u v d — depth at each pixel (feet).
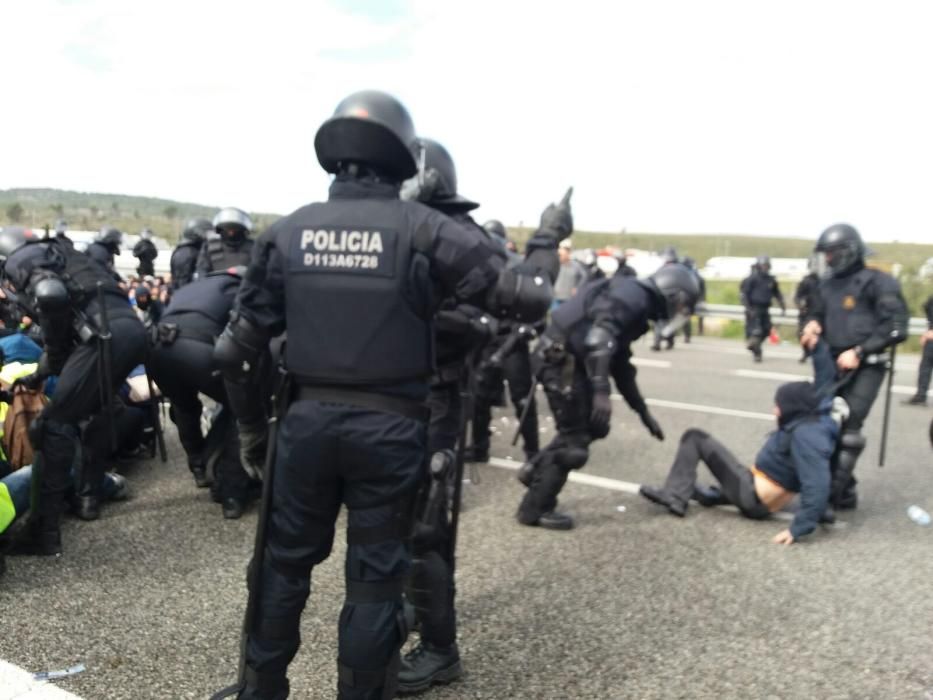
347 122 7.24
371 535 7.23
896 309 16.12
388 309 6.98
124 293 14.47
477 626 10.96
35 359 17.35
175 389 15.47
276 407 7.43
